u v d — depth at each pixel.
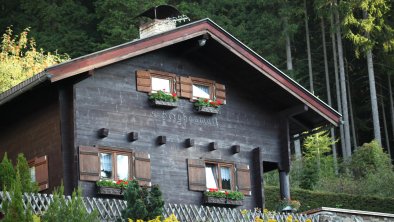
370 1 48.97
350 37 48.66
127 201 21.84
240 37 50.84
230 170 27.44
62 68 23.64
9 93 24.75
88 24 50.72
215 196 26.52
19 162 22.69
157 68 26.56
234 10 52.59
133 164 25.22
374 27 49.56
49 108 25.06
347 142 48.16
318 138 44.75
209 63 27.84
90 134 24.64
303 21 53.72
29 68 35.12
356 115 54.16
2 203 20.09
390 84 51.94
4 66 33.84
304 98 28.27
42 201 21.66
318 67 53.78
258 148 27.91
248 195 27.47
